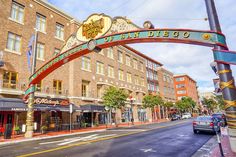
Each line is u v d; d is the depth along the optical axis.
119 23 11.20
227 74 6.48
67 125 23.08
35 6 23.66
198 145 10.57
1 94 18.19
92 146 10.65
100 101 30.31
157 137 13.88
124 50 41.38
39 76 16.34
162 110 57.12
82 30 13.05
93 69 30.67
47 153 8.90
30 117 16.31
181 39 8.55
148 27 9.88
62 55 14.30
